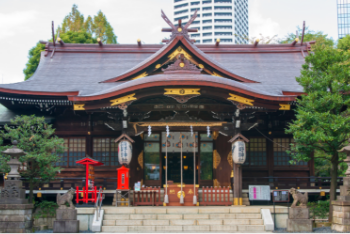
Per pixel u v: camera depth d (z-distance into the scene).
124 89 16.41
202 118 19.39
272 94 16.88
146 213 14.93
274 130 20.75
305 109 15.41
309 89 15.53
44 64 23.98
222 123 17.91
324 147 15.72
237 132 17.89
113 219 14.45
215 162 20.17
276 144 20.91
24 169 17.50
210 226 13.91
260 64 24.30
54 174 16.97
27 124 16.98
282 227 14.55
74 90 19.34
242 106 17.20
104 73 22.98
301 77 15.71
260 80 21.88
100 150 20.52
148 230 13.82
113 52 25.48
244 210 15.09
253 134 20.86
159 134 20.80
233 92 16.92
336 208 13.73
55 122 20.64
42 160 16.19
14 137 16.38
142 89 16.81
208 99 17.89
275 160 20.80
